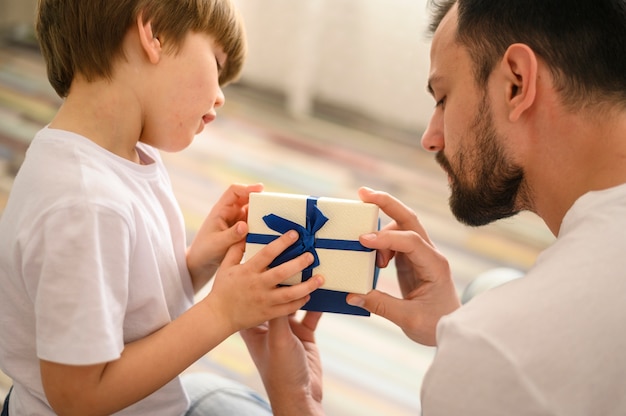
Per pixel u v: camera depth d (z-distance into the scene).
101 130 0.96
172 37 0.96
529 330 0.66
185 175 2.62
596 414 0.66
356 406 1.67
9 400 1.02
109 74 0.95
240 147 2.88
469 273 2.20
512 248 2.39
